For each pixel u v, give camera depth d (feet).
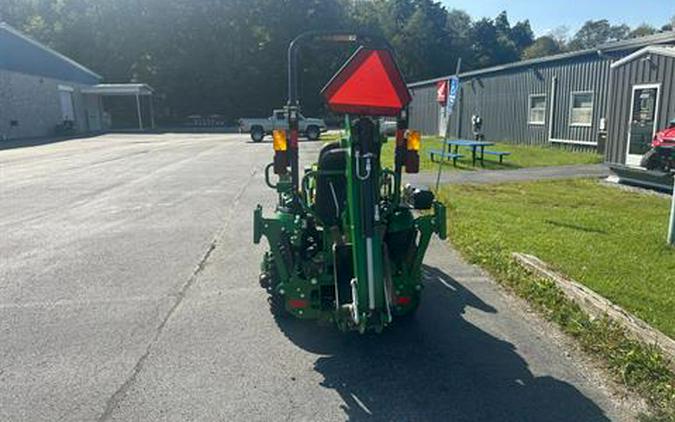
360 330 11.14
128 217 27.81
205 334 13.38
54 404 10.28
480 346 12.59
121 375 11.37
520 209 27.76
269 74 181.88
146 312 14.82
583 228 23.30
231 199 32.89
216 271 18.47
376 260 11.03
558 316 13.80
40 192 36.47
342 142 12.82
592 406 10.03
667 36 47.26
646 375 10.75
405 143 13.26
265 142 90.38
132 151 72.64
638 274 16.90
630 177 36.32
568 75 60.23
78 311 14.96
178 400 10.40
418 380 11.13
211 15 179.73
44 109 120.47
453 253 20.20
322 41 12.91
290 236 13.03
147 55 180.55
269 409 10.09
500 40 257.14
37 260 20.03
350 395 10.59
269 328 13.71
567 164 48.26
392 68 11.02
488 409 10.05
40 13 184.03
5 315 14.74
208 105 182.39
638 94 35.68
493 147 64.49
